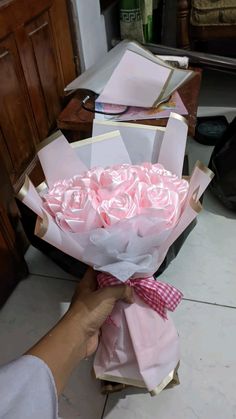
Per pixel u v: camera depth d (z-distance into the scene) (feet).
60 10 3.21
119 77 3.10
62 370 1.34
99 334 1.91
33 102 2.93
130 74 3.13
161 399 2.12
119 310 1.82
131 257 1.53
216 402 2.08
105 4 4.19
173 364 1.96
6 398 1.03
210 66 4.26
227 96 4.84
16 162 2.75
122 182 1.51
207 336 2.37
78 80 3.23
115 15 4.57
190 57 4.22
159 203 1.48
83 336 1.51
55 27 3.16
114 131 1.81
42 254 2.99
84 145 1.79
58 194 1.58
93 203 1.46
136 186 1.51
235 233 3.01
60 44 3.30
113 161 1.86
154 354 1.87
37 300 2.69
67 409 2.11
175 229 1.59
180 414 2.05
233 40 5.07
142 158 1.89
